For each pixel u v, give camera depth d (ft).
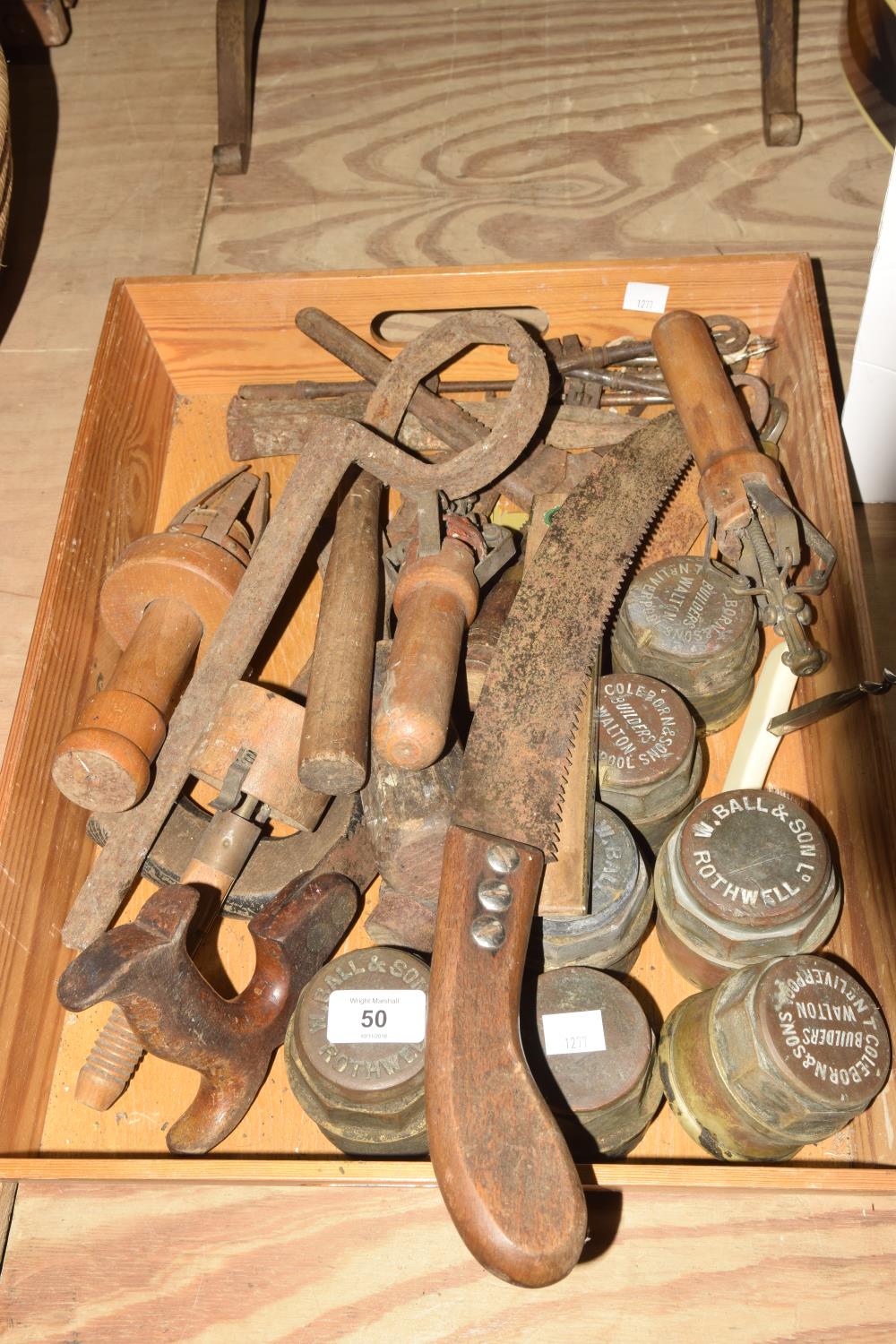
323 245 5.44
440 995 2.72
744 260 4.30
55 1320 2.93
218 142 5.82
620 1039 3.00
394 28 6.31
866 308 4.14
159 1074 3.51
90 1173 2.89
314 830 3.43
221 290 4.42
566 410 4.26
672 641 3.64
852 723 3.49
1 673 4.46
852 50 5.72
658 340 4.00
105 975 2.78
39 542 4.75
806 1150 3.23
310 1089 3.07
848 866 3.50
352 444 3.63
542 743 3.21
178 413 4.84
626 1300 2.89
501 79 6.03
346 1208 3.01
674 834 3.32
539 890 3.02
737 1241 2.95
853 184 5.44
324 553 3.96
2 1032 3.21
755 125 5.70
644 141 5.70
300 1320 2.90
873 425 4.57
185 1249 2.99
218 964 3.67
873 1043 2.83
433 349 3.80
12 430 5.03
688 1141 3.29
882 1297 2.88
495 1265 2.41
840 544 3.64
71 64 6.32
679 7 6.23
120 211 5.69
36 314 5.37
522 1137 2.52
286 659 4.25
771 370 4.54
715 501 3.53
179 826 3.59
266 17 6.41
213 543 3.78
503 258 5.30
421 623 3.18
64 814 3.66
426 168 5.69
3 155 3.86
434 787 3.18
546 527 3.92
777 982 2.87
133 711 3.35
